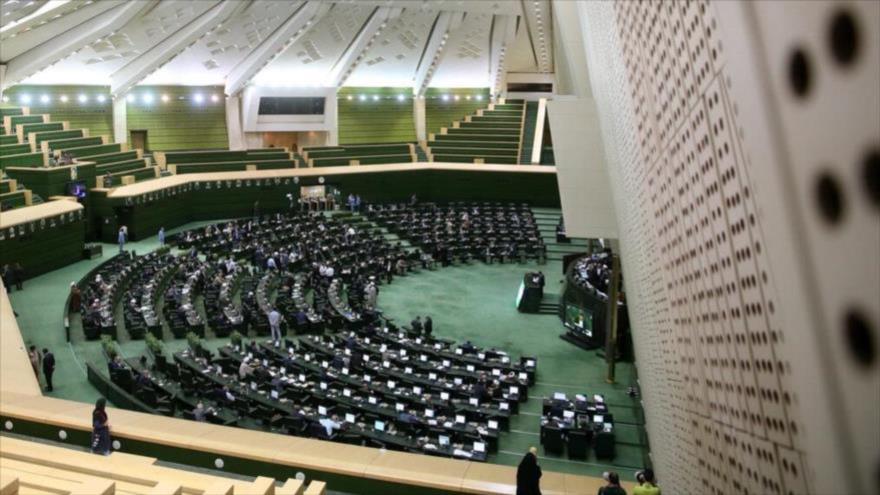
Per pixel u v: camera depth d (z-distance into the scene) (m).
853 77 0.57
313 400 18.48
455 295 33.28
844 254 0.61
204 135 47.44
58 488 7.97
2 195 29.62
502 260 38.84
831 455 0.71
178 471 9.40
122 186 37.19
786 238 0.79
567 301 28.62
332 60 49.53
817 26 0.64
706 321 1.63
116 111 43.12
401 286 34.50
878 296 0.55
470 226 41.50
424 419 17.55
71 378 19.75
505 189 47.34
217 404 18.05
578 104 19.00
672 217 2.07
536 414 20.42
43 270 28.81
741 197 1.07
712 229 1.38
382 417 17.64
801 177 0.71
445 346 24.20
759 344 1.08
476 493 10.47
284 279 31.06
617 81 4.08
